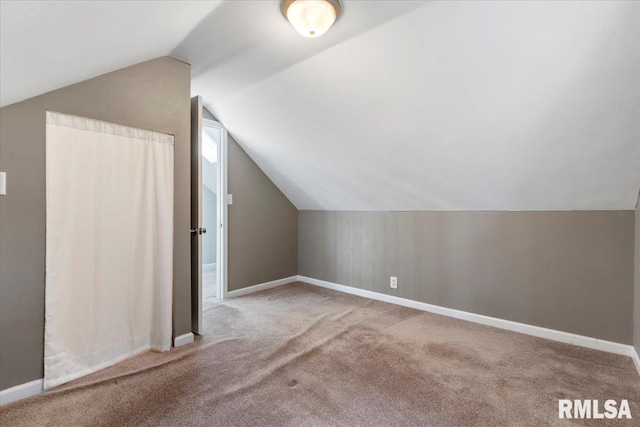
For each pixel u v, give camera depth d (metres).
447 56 1.85
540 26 1.53
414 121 2.36
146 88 2.26
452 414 1.68
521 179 2.44
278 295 3.86
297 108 2.77
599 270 2.43
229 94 2.95
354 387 1.91
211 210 5.59
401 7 1.66
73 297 1.94
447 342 2.54
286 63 2.34
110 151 2.09
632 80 1.58
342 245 4.05
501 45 1.68
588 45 1.52
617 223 2.36
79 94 1.94
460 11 1.61
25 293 1.78
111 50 1.76
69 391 1.83
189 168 2.54
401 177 2.99
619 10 1.36
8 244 1.72
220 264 3.69
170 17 1.66
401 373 2.07
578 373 2.08
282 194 4.34
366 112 2.47
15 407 1.68
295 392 1.85
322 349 2.40
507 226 2.82
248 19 1.82
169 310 2.38
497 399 1.80
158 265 2.35
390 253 3.59
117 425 1.57
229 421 1.61
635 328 2.25
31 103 1.77
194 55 2.30
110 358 2.12
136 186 2.22
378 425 1.59
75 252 1.95
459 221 3.09
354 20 1.78
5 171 1.70
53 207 1.86
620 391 1.88
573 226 2.52
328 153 3.13
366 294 3.80
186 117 2.50
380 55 2.01
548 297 2.63
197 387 1.89
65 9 1.18
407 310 3.32
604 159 2.04
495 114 2.04
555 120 1.92
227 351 2.36
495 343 2.53
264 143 3.51
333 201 3.93
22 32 1.18
